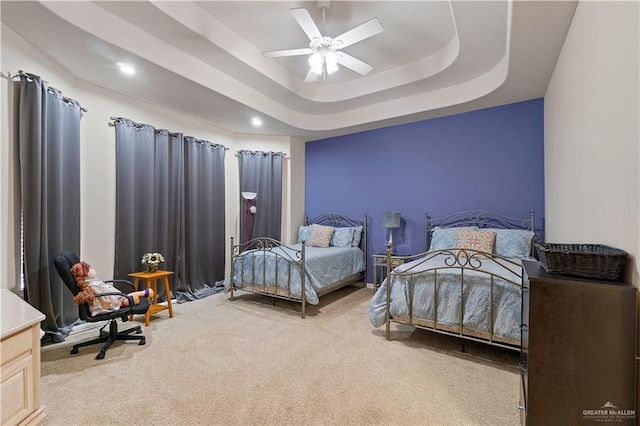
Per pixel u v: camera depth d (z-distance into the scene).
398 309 2.74
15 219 2.47
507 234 3.45
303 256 3.42
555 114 2.88
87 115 3.21
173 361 2.38
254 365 2.32
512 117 3.80
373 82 4.03
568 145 2.34
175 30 2.68
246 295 4.38
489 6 2.31
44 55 2.65
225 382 2.09
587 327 1.23
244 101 3.79
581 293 1.24
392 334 2.95
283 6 2.70
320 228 4.96
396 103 4.28
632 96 1.22
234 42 3.11
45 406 1.78
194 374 2.19
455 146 4.20
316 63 2.74
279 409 1.80
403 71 3.77
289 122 4.62
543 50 2.55
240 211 5.07
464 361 2.40
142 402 1.86
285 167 5.34
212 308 3.75
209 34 2.83
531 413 1.30
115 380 2.11
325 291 3.86
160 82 3.17
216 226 4.69
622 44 1.31
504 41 2.81
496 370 2.27
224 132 4.91
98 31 2.36
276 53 2.72
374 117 4.47
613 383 1.19
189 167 4.27
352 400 1.89
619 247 1.35
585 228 1.88
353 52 3.45
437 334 2.96
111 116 3.41
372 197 4.93
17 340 1.55
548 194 3.32
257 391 1.98
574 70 2.12
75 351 2.48
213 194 4.65
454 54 3.16
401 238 4.64
